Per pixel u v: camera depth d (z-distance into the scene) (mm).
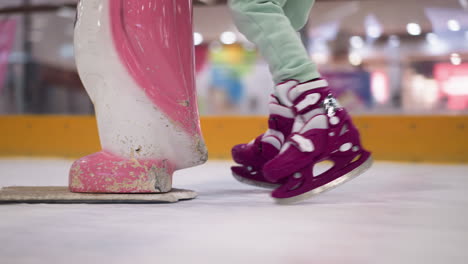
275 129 1252
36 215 913
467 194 1269
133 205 1079
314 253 580
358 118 3674
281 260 545
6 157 4441
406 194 1267
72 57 9875
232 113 9586
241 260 547
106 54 1154
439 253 575
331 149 1073
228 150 3955
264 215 900
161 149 1170
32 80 7812
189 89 1196
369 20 8016
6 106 8695
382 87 8797
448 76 8578
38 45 8648
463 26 7922
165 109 1156
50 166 3160
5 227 776
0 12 6473
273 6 1155
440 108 8719
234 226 779
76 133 4383
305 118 1100
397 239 665
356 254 573
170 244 639
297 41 1143
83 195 1121
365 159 1097
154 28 1156
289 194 1051
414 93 8719
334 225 782
